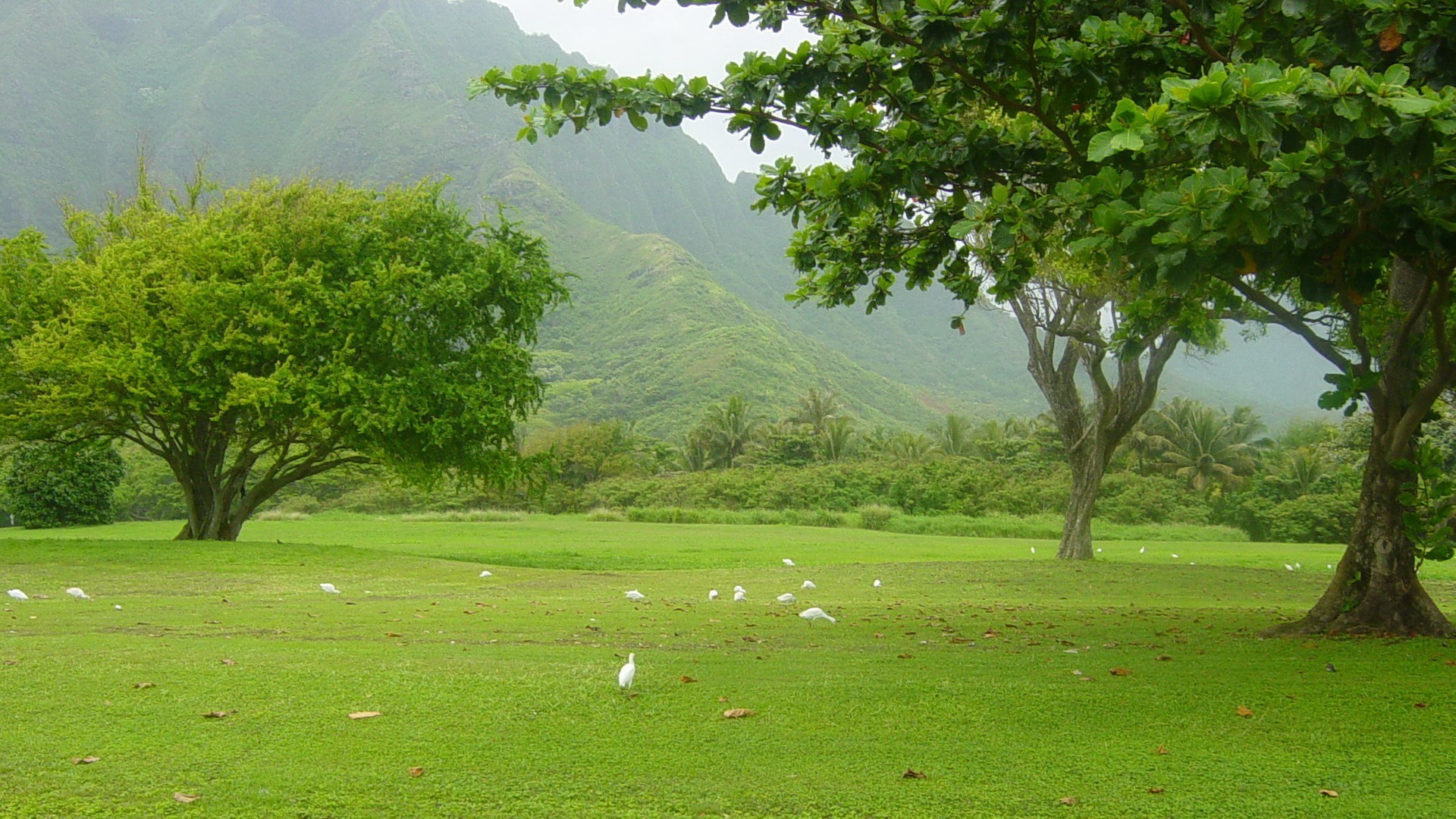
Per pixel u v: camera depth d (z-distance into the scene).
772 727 5.34
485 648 8.02
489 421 22.41
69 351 20.27
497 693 5.95
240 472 23.84
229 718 5.34
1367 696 6.16
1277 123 5.68
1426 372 9.98
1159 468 56.69
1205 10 6.94
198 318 20.67
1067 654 7.94
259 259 22.36
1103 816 4.07
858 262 10.08
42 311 21.94
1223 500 49.50
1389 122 5.52
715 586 16.22
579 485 62.72
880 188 8.55
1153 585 17.47
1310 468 49.75
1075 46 7.66
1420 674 6.93
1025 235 7.79
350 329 21.89
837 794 4.30
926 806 4.17
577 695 5.95
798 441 65.38
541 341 147.00
